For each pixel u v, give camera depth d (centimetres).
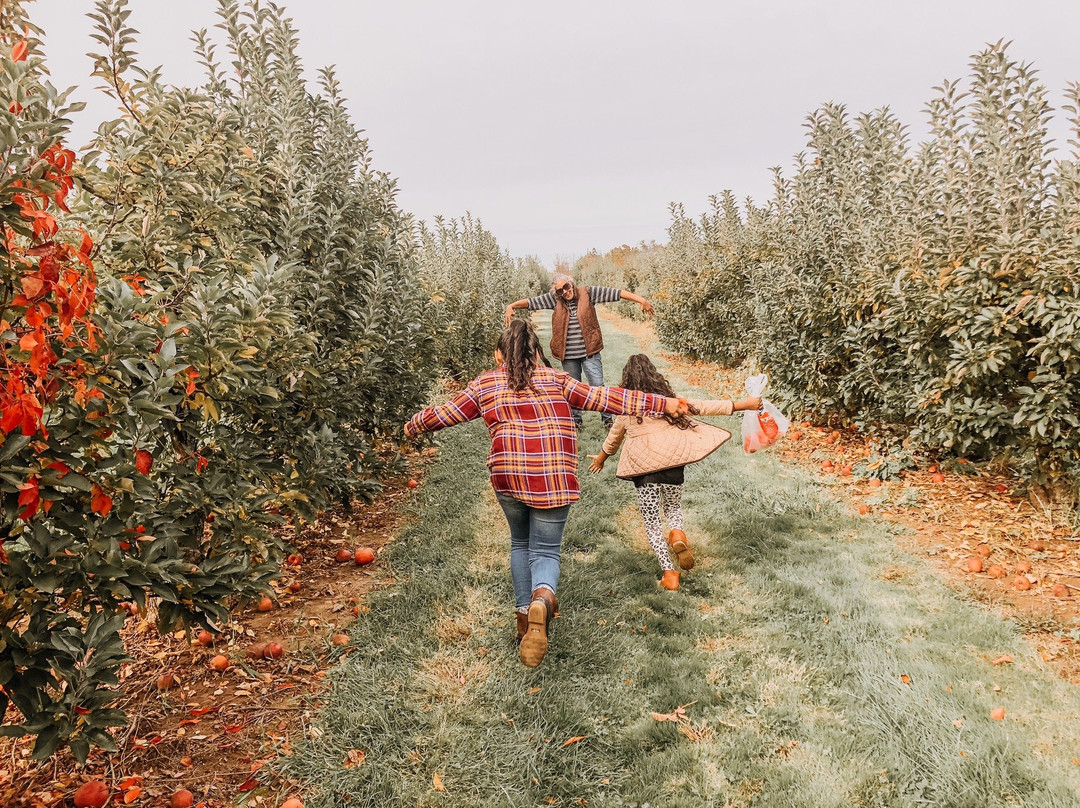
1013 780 248
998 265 509
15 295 191
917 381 589
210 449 357
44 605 218
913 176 624
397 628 372
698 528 525
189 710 305
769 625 370
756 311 927
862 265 695
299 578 451
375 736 283
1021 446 503
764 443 376
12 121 190
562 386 327
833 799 242
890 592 405
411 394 657
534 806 248
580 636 361
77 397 221
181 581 245
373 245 615
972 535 479
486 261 1823
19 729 204
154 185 327
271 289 347
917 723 282
